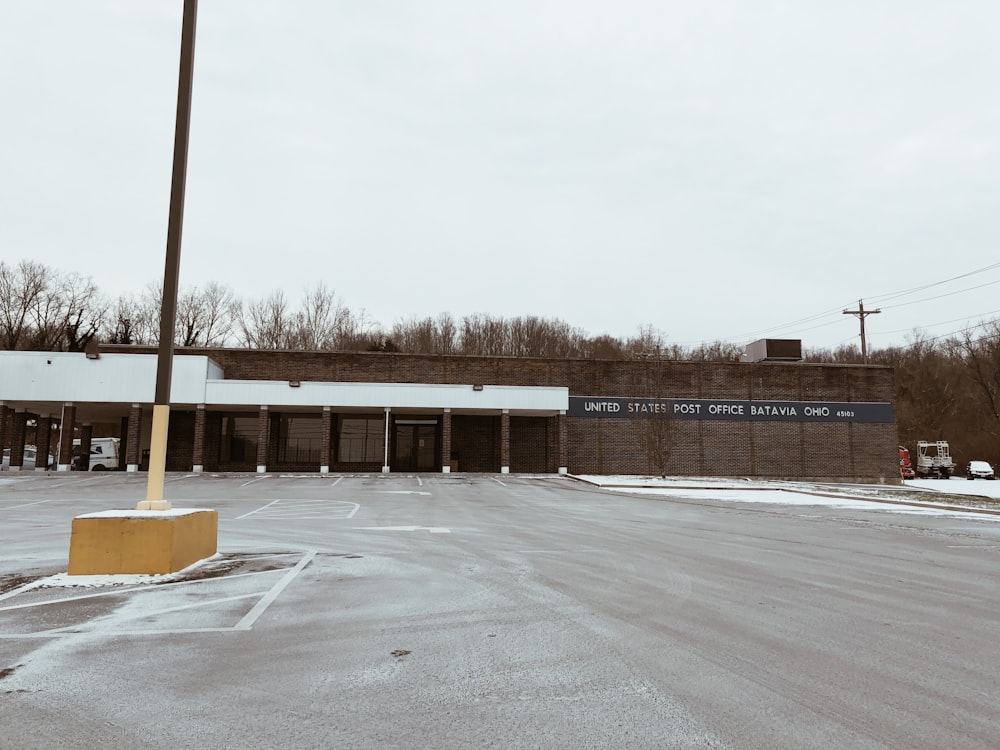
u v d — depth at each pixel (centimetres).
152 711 450
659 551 1241
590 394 4347
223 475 3478
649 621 705
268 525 1600
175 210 1046
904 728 429
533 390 3888
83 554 923
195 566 1010
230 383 3622
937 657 588
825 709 462
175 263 1046
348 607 757
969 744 405
